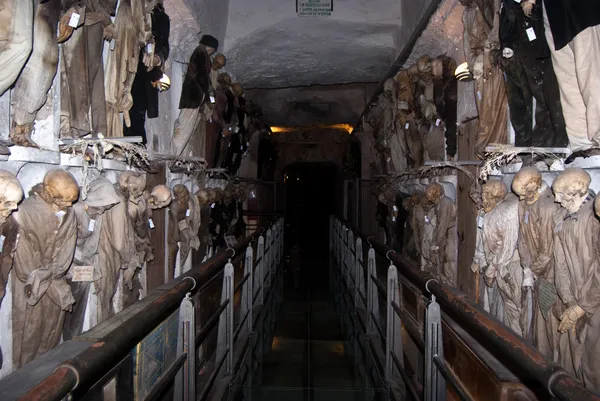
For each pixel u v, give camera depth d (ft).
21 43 7.35
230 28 26.76
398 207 27.04
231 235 28.76
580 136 9.20
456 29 17.30
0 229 7.41
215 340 15.76
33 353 8.63
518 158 11.55
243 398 12.86
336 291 27.32
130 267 12.06
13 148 7.83
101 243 10.81
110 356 5.00
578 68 8.59
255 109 38.88
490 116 13.83
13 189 7.09
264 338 18.28
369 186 47.75
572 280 8.53
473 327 6.46
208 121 22.62
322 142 57.82
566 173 8.52
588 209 8.29
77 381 4.31
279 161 59.47
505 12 10.73
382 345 16.10
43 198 8.48
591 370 8.23
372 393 13.21
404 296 13.17
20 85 8.10
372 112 34.63
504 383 6.38
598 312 8.12
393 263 13.28
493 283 12.52
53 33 8.37
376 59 31.22
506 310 11.89
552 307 9.55
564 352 9.30
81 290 10.19
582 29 8.28
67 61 9.50
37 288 8.27
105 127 10.73
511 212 11.12
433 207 20.21
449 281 18.48
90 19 9.80
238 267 17.72
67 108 9.57
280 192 60.54
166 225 16.46
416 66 20.68
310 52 30.14
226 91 25.32
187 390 9.20
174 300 7.60
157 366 7.76
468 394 7.81
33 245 8.20
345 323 20.44
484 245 12.32
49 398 3.87
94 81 10.53
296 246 52.75
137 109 13.37
